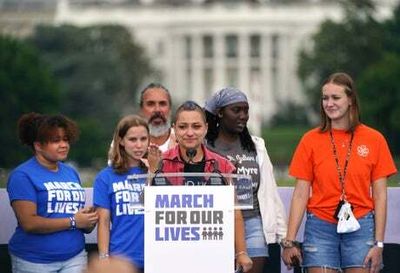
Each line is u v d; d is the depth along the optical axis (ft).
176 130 82.23
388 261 93.56
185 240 76.28
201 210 76.23
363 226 84.33
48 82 637.30
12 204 85.92
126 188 84.64
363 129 85.30
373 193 84.99
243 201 79.05
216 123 89.86
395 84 606.55
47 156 85.92
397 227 93.61
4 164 576.61
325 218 84.64
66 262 86.07
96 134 650.84
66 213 85.92
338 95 84.48
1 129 588.09
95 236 93.71
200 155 82.74
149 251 76.23
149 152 87.35
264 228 88.48
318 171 84.84
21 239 85.81
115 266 58.95
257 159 89.40
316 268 84.48
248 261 80.69
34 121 86.12
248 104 89.40
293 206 85.66
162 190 76.18
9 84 610.65
